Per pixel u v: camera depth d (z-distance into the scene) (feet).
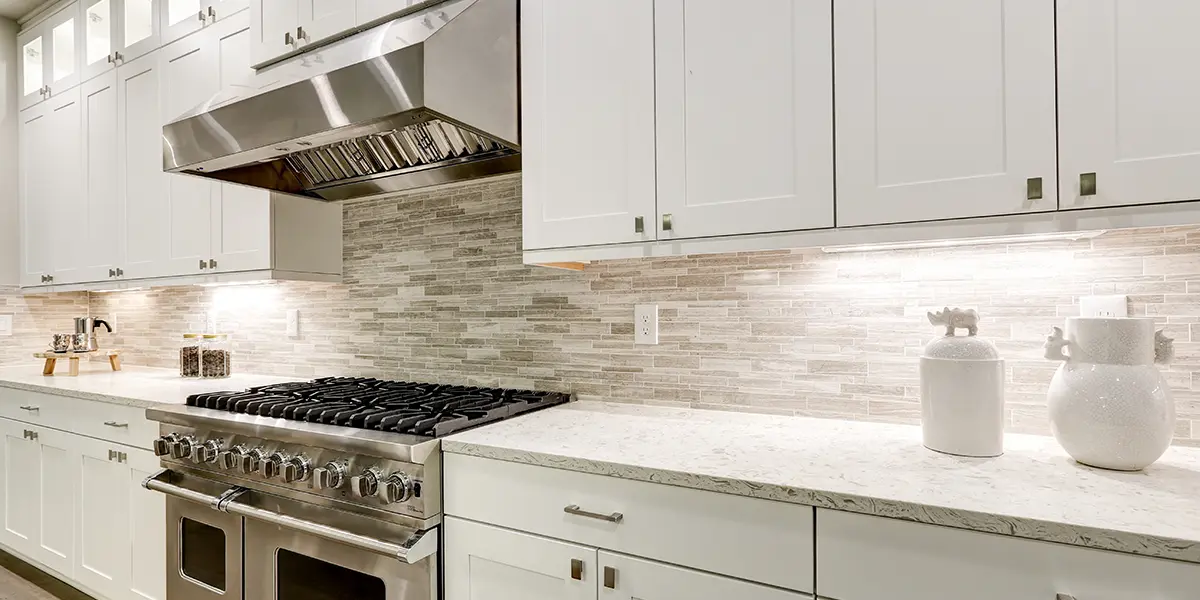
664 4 4.47
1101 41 3.17
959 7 3.51
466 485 4.21
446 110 4.47
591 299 5.99
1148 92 3.07
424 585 4.29
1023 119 3.34
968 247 4.42
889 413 4.68
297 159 6.74
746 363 5.25
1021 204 3.33
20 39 10.11
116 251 8.45
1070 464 3.49
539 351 6.29
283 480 4.84
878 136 3.72
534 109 5.06
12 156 10.02
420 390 6.23
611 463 3.64
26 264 9.91
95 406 6.95
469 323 6.72
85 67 8.98
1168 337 3.35
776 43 4.05
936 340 3.94
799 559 3.14
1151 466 3.40
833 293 4.90
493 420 4.95
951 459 3.64
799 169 3.96
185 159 5.75
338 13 5.78
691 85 4.35
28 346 10.30
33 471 7.89
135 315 10.22
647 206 4.50
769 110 4.06
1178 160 3.00
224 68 6.98
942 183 3.53
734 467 3.50
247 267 7.00
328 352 7.84
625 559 3.60
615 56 4.67
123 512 6.63
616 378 5.86
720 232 4.23
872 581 2.97
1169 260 3.81
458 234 6.79
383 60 4.49
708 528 3.37
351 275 7.63
